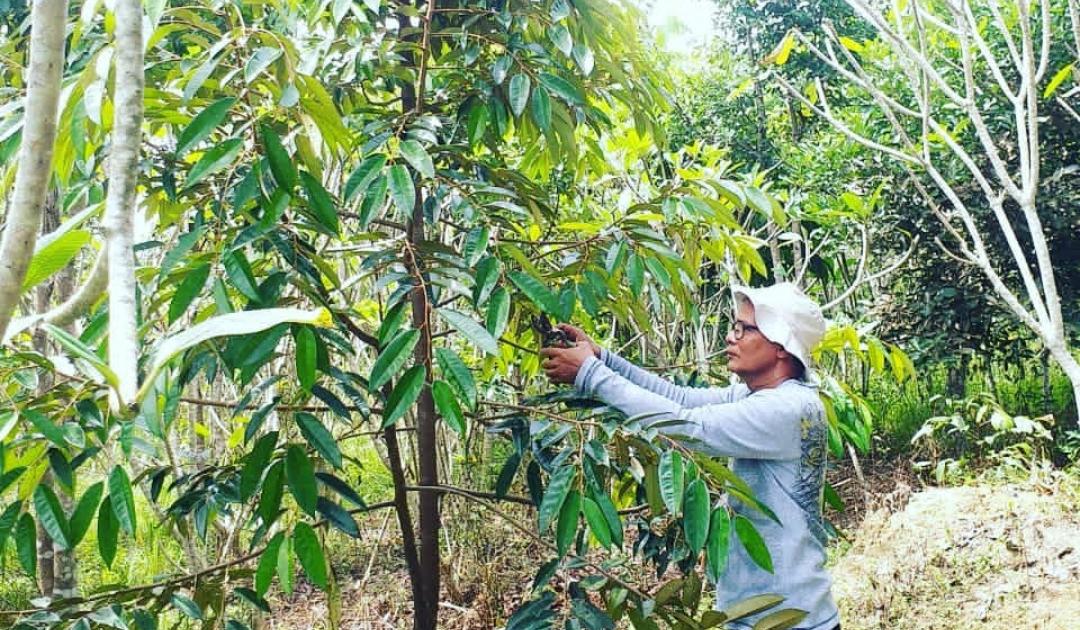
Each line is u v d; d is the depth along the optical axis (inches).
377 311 89.1
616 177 122.3
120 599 54.7
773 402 63.3
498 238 65.9
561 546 50.1
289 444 47.9
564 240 76.2
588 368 62.6
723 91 229.9
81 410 44.0
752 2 230.1
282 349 102.0
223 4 52.9
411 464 138.6
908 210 193.8
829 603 66.1
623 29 72.2
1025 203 81.1
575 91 59.2
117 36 23.3
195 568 81.5
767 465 65.4
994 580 130.3
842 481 200.5
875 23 90.7
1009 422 169.5
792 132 217.0
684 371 128.9
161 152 56.1
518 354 88.6
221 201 51.1
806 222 208.4
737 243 76.4
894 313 209.0
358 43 58.5
